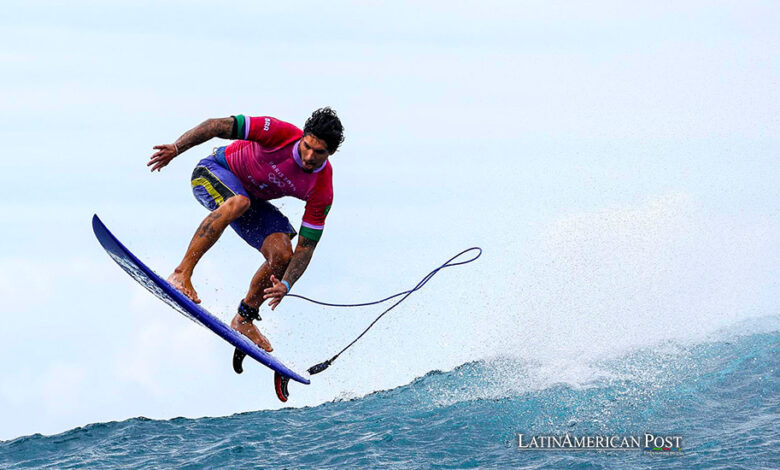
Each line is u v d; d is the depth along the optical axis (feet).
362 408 105.29
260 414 104.83
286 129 74.90
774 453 76.64
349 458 83.10
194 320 73.97
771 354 108.58
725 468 73.46
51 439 94.48
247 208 74.59
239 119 73.15
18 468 85.87
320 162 75.15
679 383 101.86
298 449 87.45
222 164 77.46
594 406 96.17
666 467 75.20
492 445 85.66
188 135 70.79
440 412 99.04
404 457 82.79
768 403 92.89
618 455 79.92
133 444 91.50
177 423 99.91
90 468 83.51
